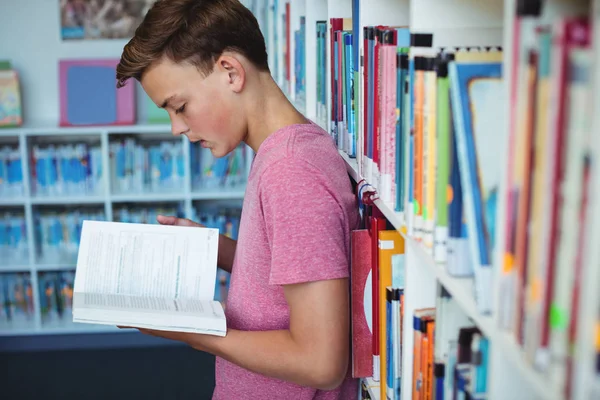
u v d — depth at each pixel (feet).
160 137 13.58
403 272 3.92
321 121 6.22
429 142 2.91
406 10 4.25
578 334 1.68
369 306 4.23
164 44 4.09
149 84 4.26
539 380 1.90
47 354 12.84
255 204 3.99
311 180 3.77
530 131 1.90
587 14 1.91
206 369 12.10
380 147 3.82
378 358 4.17
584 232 1.64
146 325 3.96
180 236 4.70
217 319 3.92
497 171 2.46
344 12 5.65
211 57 4.13
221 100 4.24
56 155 12.69
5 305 13.02
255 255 4.09
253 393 4.42
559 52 1.71
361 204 4.37
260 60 4.33
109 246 4.69
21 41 13.09
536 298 1.92
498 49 2.83
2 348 13.00
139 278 4.60
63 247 13.07
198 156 13.06
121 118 12.79
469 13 3.02
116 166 12.82
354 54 4.50
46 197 12.46
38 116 13.41
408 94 3.19
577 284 1.69
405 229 3.27
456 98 2.47
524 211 1.96
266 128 4.38
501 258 2.14
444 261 2.84
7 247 12.90
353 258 4.16
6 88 12.39
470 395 2.91
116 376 11.87
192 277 4.59
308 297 3.71
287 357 3.79
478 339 2.86
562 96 1.71
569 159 1.70
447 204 2.76
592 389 1.67
